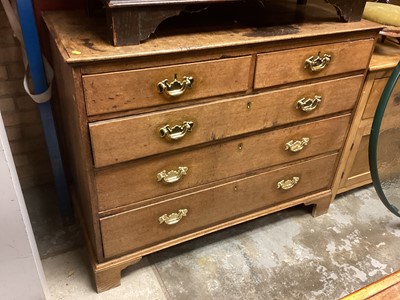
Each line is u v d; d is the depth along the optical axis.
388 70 1.28
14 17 1.10
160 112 0.95
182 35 0.97
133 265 1.29
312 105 1.19
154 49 0.87
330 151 1.38
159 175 1.06
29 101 1.40
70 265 1.28
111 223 1.07
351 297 0.99
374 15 1.38
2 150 0.78
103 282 1.17
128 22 0.85
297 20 1.16
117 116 0.91
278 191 1.35
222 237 1.42
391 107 1.35
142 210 1.09
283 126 1.20
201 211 1.22
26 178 1.56
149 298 1.19
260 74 1.04
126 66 0.85
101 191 1.00
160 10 0.87
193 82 0.95
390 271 1.32
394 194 1.49
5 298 1.00
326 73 1.15
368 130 1.41
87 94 0.85
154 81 0.90
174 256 1.33
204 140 1.06
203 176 1.14
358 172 1.55
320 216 1.54
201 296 1.20
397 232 1.48
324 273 1.30
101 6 1.07
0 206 0.84
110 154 0.94
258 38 0.98
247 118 1.10
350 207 1.59
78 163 1.11
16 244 0.91
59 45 0.87
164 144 1.00
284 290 1.24
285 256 1.36
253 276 1.28
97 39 0.91
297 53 1.06
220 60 0.96
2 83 1.33
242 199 1.28
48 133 1.26
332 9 1.31
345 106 1.28
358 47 1.16
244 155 1.18
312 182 1.42
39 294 1.04
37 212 1.48
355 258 1.36
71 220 1.43
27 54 1.11
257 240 1.42
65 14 1.11
